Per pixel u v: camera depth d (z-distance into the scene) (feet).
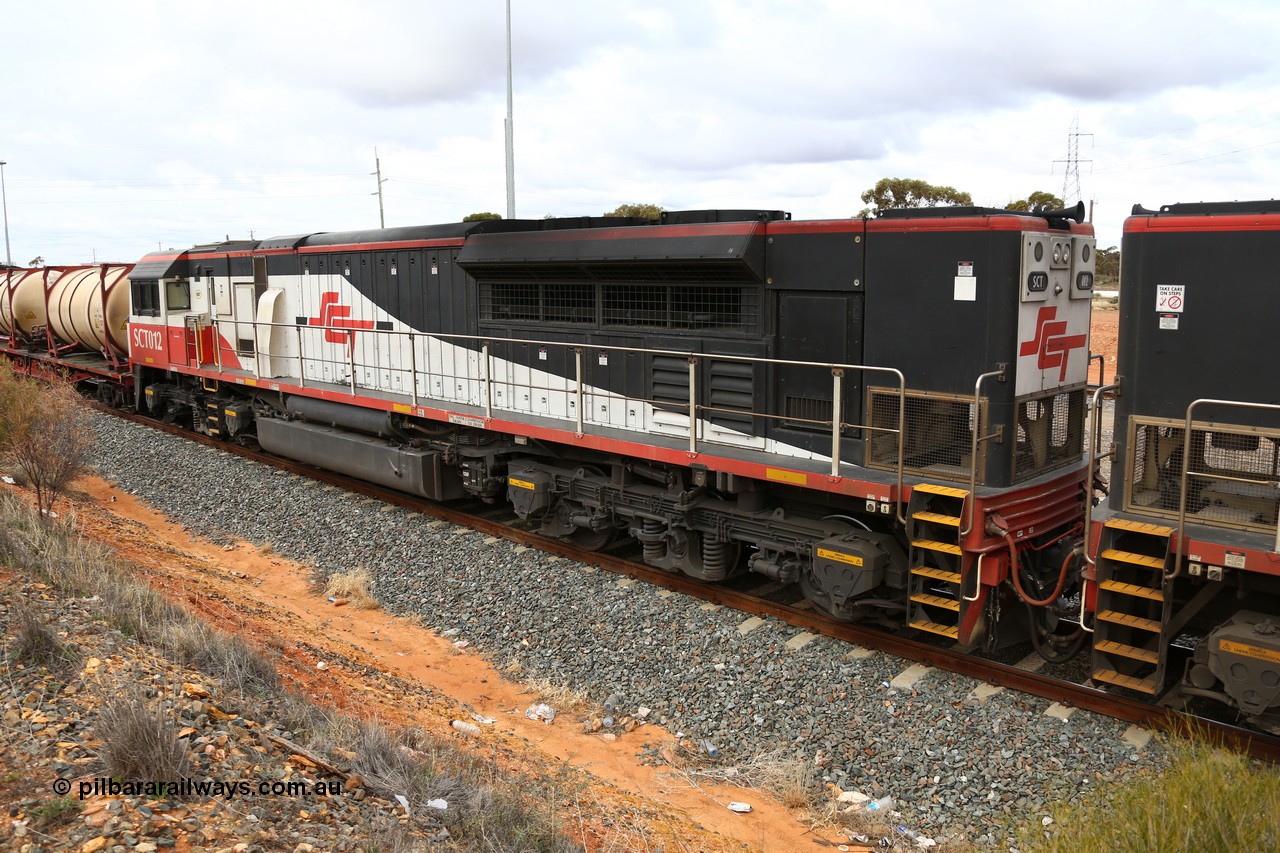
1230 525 20.79
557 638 29.43
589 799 19.22
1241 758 16.75
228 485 48.78
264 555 39.73
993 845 18.40
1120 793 16.17
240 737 16.84
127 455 56.24
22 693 16.65
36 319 83.66
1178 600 22.40
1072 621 27.17
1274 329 19.99
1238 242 20.30
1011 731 21.99
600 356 34.53
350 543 39.34
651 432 33.19
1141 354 21.94
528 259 35.14
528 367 37.68
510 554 35.86
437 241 41.32
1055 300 26.22
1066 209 27.27
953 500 25.05
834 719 23.45
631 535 36.65
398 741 19.45
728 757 22.88
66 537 30.30
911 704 23.54
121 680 17.71
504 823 16.28
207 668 20.27
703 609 29.68
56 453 36.99
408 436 44.11
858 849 18.83
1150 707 22.13
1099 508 22.98
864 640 27.12
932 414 26.05
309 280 50.62
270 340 52.54
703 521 31.40
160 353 63.41
